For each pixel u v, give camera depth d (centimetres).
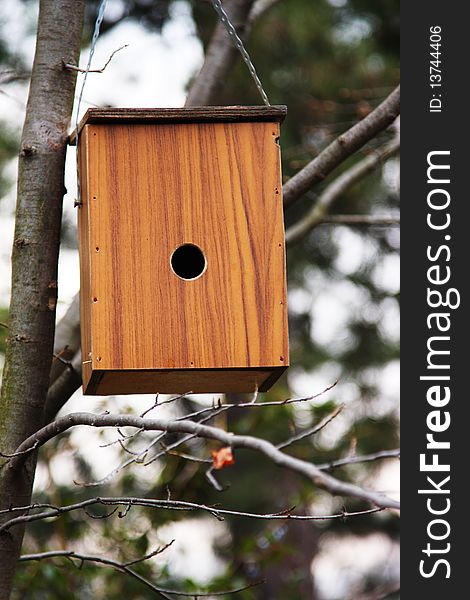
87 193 497
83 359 518
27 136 532
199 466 811
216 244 498
